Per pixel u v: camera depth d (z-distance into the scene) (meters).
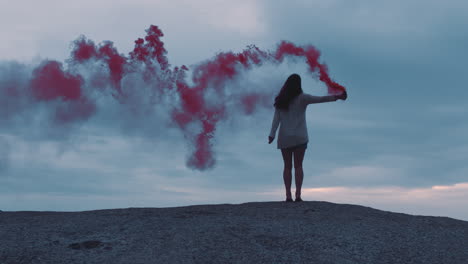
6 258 3.97
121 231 4.71
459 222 5.84
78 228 4.86
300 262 4.05
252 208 6.02
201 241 4.40
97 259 3.99
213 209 5.99
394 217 5.81
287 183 6.63
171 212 5.80
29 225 5.04
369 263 4.13
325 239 4.59
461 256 4.40
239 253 4.17
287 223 5.09
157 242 4.36
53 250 4.16
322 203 6.37
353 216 5.61
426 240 4.80
